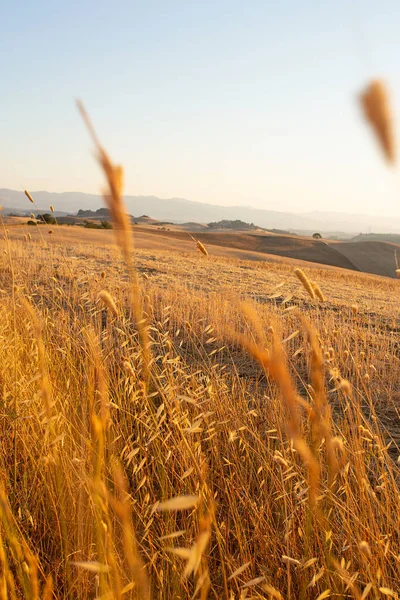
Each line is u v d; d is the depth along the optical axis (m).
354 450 2.40
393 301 16.20
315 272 34.06
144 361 0.93
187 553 0.63
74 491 2.13
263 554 2.26
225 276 19.55
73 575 1.90
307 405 0.81
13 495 2.39
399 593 1.92
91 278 6.95
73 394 2.92
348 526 2.05
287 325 6.29
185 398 1.53
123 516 0.73
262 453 3.00
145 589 0.71
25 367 3.43
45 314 4.91
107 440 2.26
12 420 2.83
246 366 5.56
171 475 2.58
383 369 5.66
